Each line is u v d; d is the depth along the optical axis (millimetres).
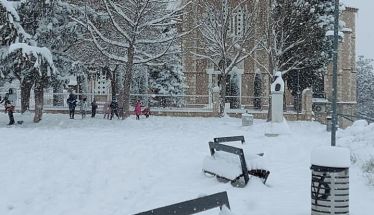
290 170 12547
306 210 8422
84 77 34312
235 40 41188
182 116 37719
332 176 7621
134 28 30953
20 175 11828
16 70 27172
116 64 37188
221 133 22953
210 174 11672
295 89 45312
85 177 11773
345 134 19766
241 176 10562
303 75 44719
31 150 15281
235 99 47656
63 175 11922
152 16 33219
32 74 27562
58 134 20219
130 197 10117
